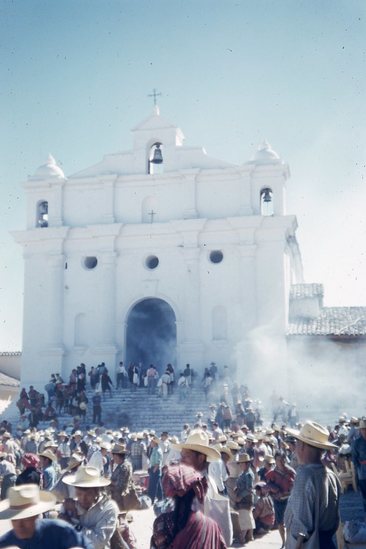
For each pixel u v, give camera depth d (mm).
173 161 44781
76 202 45469
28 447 26094
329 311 44438
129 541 10039
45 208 46156
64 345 43781
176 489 6477
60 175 45812
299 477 7543
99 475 8422
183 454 7449
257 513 15586
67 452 25219
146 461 25625
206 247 43250
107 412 38562
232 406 38188
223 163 44188
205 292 42844
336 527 7609
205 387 39031
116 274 44156
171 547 6395
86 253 44625
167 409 38531
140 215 44625
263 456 18375
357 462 14094
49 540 6555
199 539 6355
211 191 44031
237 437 19938
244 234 42594
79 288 44375
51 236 44500
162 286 43500
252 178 43531
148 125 45469
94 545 8016
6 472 18656
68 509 8414
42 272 44781
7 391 52125
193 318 42375
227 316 42406
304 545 7340
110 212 44750
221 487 14102
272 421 37625
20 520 6465
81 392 38188
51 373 43219
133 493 11781
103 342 43188
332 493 7578
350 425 23797
